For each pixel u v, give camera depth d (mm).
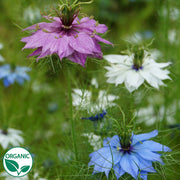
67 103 477
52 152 521
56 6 427
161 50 535
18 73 538
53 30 415
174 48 546
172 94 540
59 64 413
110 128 448
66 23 415
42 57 411
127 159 408
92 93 475
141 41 472
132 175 401
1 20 506
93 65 470
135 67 462
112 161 406
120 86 465
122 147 412
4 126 496
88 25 420
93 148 461
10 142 492
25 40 416
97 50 413
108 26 429
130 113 441
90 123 456
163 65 466
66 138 479
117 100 462
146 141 416
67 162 481
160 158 407
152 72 460
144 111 530
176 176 458
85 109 451
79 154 465
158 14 546
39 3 469
